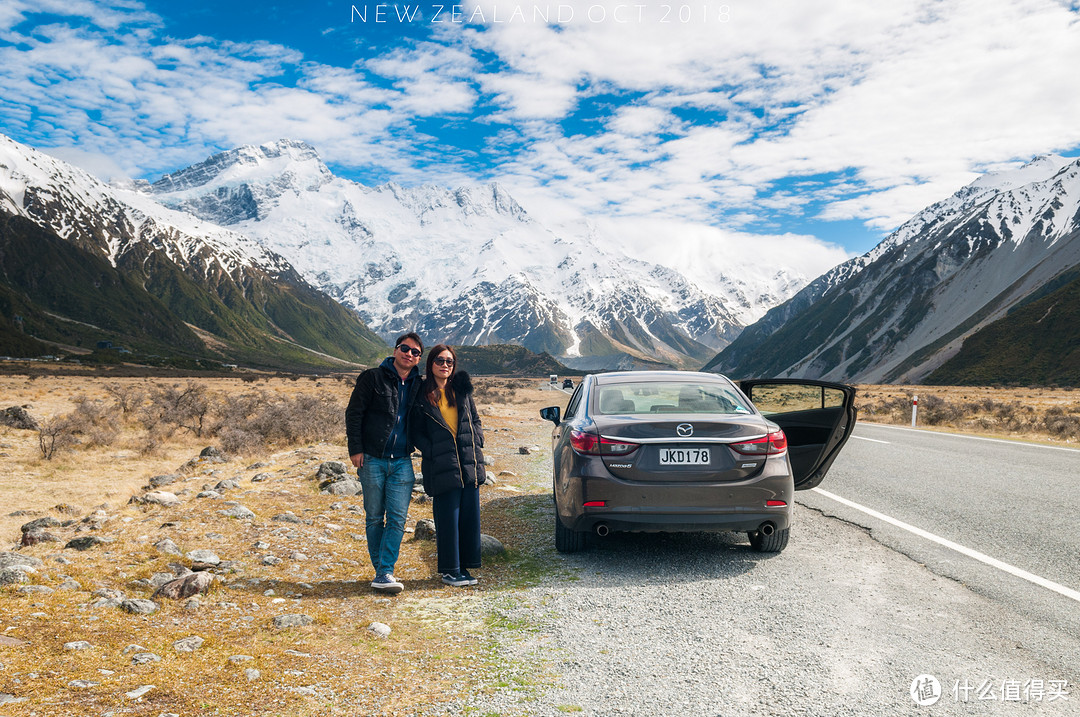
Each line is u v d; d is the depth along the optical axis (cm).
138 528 712
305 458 1308
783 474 577
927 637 420
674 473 568
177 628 425
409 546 669
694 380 712
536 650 405
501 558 627
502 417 2822
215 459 1368
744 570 579
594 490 570
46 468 1339
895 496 904
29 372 7131
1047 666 376
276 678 353
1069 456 1328
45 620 418
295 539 675
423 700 334
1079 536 679
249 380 8362
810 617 460
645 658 392
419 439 551
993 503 853
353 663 380
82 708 302
